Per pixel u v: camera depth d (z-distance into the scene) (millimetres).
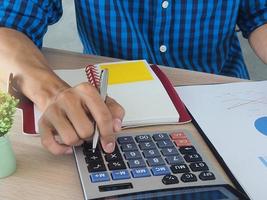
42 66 683
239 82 762
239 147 567
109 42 1008
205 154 545
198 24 997
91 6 982
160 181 479
